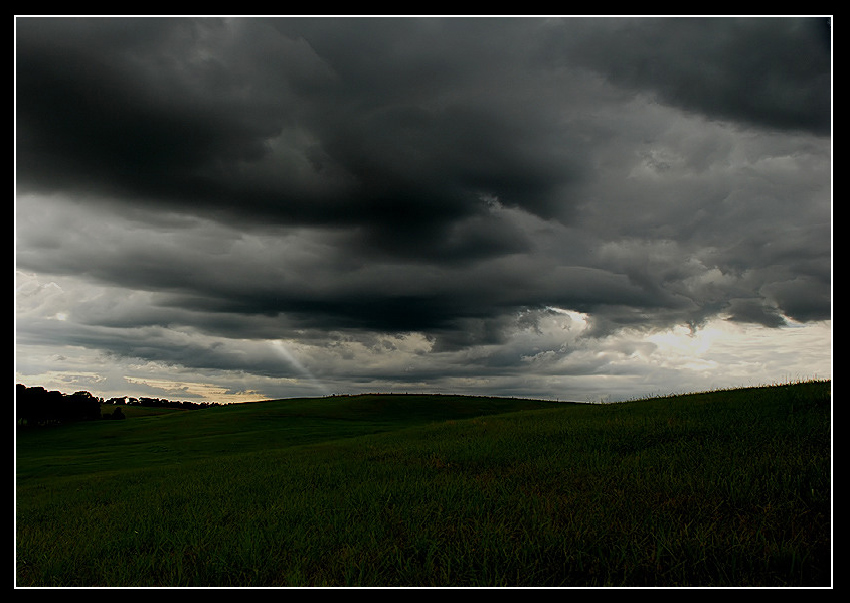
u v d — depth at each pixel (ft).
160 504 44.16
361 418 265.75
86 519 41.50
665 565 20.44
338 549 24.95
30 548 30.99
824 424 43.01
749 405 58.85
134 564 25.23
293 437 180.45
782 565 20.22
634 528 23.79
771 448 37.96
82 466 128.26
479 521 27.30
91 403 337.11
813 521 23.29
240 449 151.33
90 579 23.94
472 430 77.46
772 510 25.34
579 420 70.13
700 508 26.50
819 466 30.66
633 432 52.44
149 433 234.99
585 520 25.64
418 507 31.12
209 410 322.75
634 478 33.58
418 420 260.62
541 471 39.45
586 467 39.40
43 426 285.02
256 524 30.81
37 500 61.67
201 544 27.14
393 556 22.89
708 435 46.26
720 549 21.26
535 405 323.98
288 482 47.85
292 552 24.80
